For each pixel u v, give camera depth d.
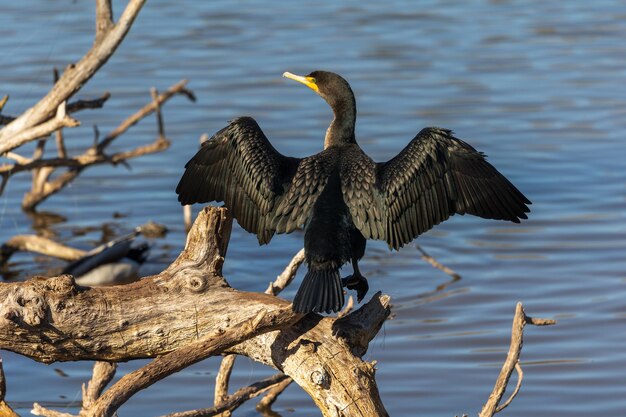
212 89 23.00
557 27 28.25
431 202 7.62
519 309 8.54
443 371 12.27
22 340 7.74
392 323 13.70
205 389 12.00
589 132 21.09
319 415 11.43
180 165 19.84
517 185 18.75
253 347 7.89
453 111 22.03
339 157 8.02
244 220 7.96
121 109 21.78
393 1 30.55
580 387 11.84
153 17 28.27
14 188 19.45
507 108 22.30
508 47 26.44
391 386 11.90
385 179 7.69
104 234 17.52
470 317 13.87
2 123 14.34
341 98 8.72
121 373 12.35
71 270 15.73
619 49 26.31
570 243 16.44
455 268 15.66
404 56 25.47
